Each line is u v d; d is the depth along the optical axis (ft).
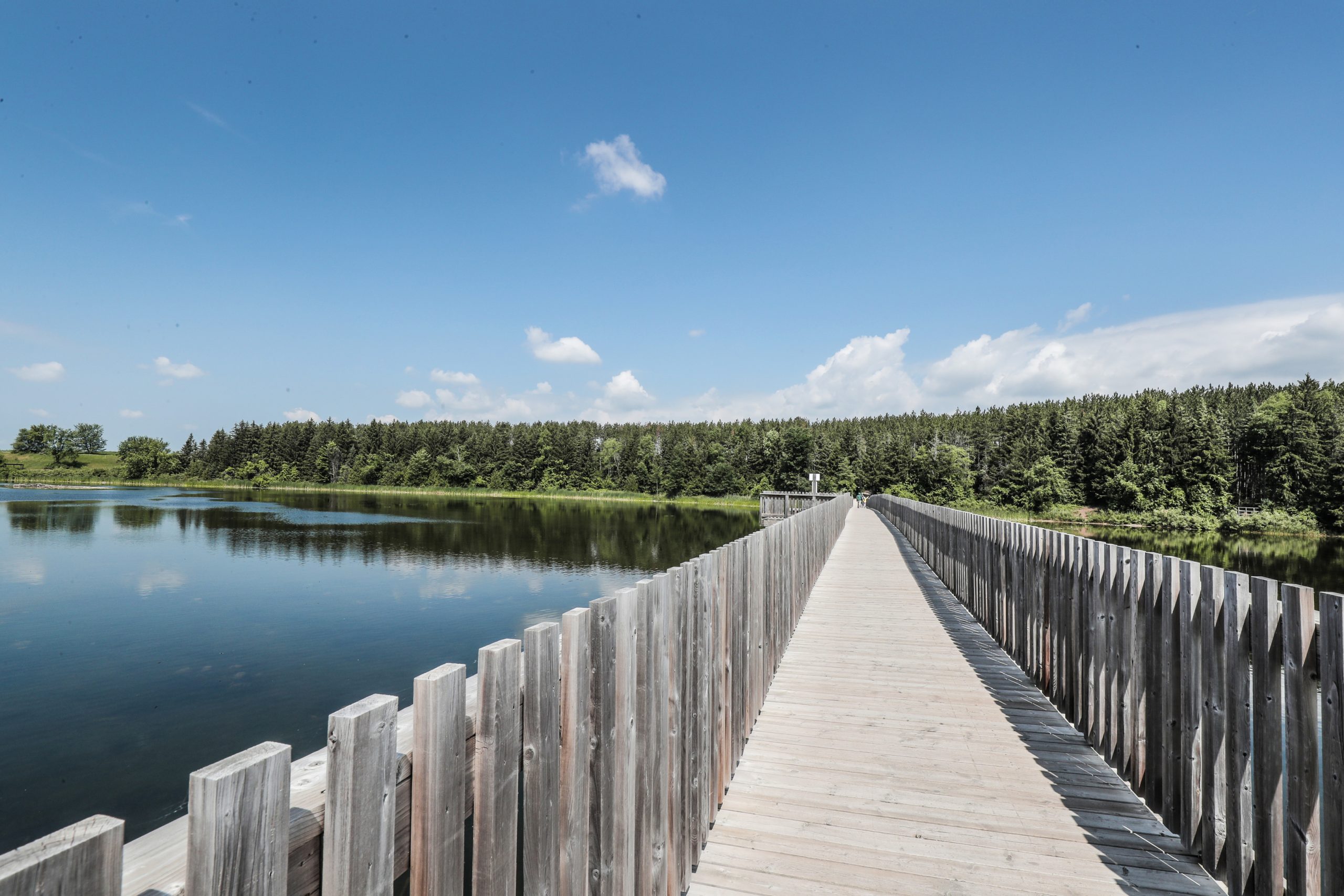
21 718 31.99
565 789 5.52
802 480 256.73
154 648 44.11
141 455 375.25
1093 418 220.23
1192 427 190.08
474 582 69.82
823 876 8.56
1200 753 8.73
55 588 64.34
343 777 3.42
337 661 41.50
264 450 348.38
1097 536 144.66
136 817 23.24
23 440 442.91
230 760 2.90
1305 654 6.63
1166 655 9.51
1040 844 9.20
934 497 234.58
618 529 135.64
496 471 311.47
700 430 345.72
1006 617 19.19
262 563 81.10
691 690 8.74
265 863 2.97
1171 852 8.93
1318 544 130.82
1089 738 12.54
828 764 11.81
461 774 4.25
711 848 9.20
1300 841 6.63
